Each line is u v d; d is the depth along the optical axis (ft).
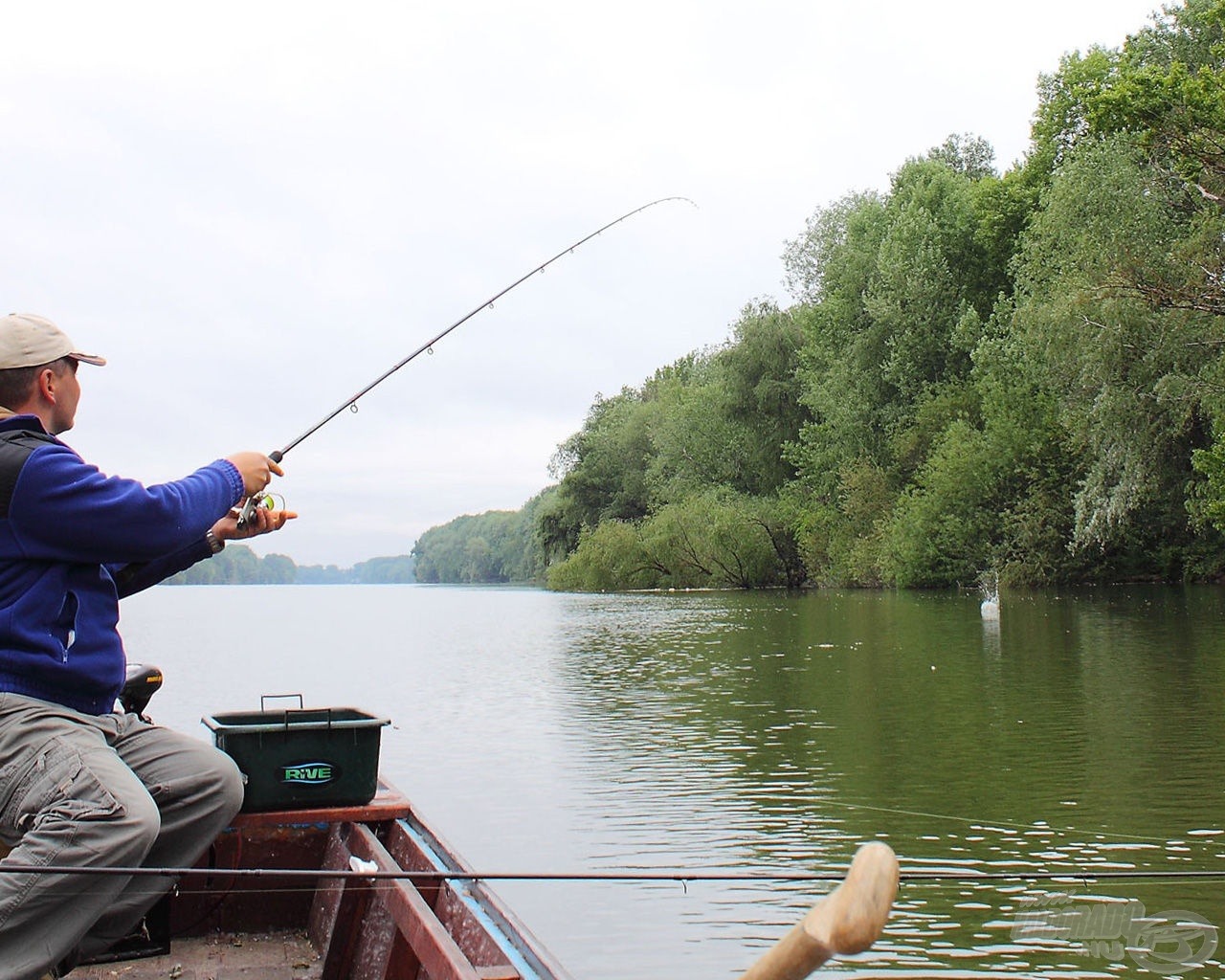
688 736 40.70
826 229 159.74
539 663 70.33
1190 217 86.74
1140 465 86.12
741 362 155.94
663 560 159.22
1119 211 82.17
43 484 9.35
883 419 132.67
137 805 9.39
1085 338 82.84
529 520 395.55
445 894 11.41
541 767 36.29
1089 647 62.54
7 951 8.97
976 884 23.16
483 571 492.54
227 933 13.10
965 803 29.53
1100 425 86.02
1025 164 127.34
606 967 19.48
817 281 160.56
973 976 18.56
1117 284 80.23
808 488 146.72
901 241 130.72
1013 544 115.65
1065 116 120.78
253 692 60.44
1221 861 24.03
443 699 54.60
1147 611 85.97
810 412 152.46
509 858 25.96
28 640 9.46
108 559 9.67
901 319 127.75
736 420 157.89
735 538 150.20
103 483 9.52
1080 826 27.07
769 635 79.92
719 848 26.32
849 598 118.21
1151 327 81.76
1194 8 100.78
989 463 115.44
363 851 12.03
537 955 9.48
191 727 48.16
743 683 54.29
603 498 198.49
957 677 52.70
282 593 378.73
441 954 9.20
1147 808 28.48
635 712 47.03
